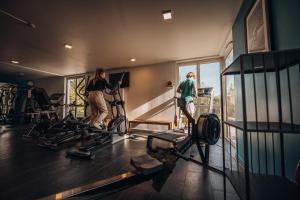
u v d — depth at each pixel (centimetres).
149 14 249
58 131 352
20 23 272
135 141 367
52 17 256
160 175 132
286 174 120
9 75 709
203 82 474
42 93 441
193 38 339
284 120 121
